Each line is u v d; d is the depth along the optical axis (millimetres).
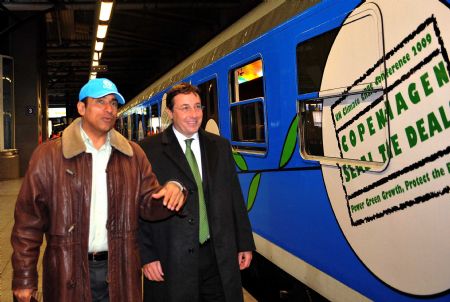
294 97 3244
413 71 2148
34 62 15023
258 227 4008
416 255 2180
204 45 6055
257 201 3977
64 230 2014
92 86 2066
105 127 2100
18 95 14891
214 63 4938
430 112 2061
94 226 2098
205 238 2504
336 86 2729
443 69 1992
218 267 2441
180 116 2490
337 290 2840
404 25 2195
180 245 2410
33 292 2004
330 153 2832
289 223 3416
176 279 2396
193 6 14211
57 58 24844
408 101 2180
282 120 3430
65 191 2029
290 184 3365
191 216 2436
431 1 2051
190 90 2518
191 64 6086
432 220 2078
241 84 4254
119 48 22328
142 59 25438
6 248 5797
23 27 14914
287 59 3330
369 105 2455
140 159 2275
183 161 2500
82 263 2020
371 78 2428
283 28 3383
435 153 2043
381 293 2441
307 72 3064
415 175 2156
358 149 2562
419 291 2182
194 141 2604
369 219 2494
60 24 18312
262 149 3826
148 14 16516
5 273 4820
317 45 2932
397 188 2270
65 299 1981
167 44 21750
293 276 3418
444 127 1996
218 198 2502
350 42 2594
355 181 2596
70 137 2064
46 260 2039
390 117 2293
